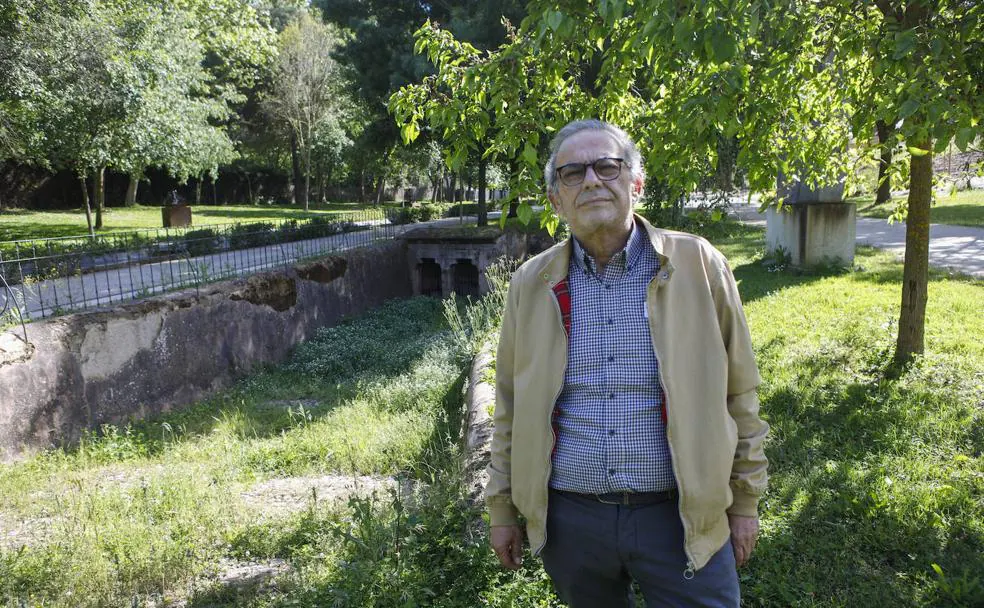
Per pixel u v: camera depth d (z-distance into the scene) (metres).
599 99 4.41
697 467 1.78
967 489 3.97
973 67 3.90
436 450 6.15
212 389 10.28
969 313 8.28
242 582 4.00
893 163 6.73
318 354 11.97
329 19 21.77
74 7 14.19
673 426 1.77
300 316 12.95
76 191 35.31
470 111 4.35
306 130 42.09
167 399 9.34
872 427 5.09
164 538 4.56
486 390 6.15
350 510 4.73
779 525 3.68
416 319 15.45
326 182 54.50
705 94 3.69
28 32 13.12
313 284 13.59
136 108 17.64
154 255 13.81
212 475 6.18
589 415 1.85
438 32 4.53
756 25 3.22
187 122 21.92
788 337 7.90
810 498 3.96
